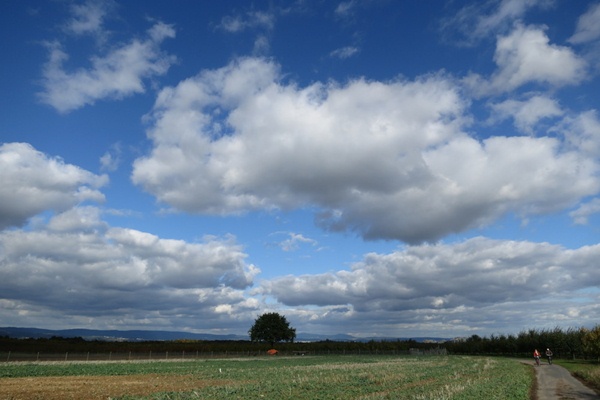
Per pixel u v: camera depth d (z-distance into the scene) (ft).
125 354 295.89
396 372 161.17
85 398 92.38
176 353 317.22
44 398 91.50
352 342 433.07
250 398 91.91
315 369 180.96
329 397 92.79
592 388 111.96
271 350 366.22
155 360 247.09
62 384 116.88
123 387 113.29
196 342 399.24
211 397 93.40
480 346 380.17
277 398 91.86
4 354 243.40
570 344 286.66
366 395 95.09
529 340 325.01
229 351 369.71
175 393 99.19
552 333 306.76
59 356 255.70
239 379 136.87
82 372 152.66
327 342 433.89
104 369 167.12
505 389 99.55
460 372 157.89
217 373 157.89
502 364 209.26
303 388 109.70
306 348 412.57
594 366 182.70
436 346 427.74
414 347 428.15
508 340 351.46
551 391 106.52
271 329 429.38
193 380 133.18
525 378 128.57
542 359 272.51
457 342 419.74
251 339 431.84
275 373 159.22
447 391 95.61
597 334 227.61
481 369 172.65
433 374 150.82
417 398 86.48
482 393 92.63
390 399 88.43
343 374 151.94
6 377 131.95
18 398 90.89
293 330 439.22
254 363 231.91
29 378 130.82
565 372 162.50
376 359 288.71
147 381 128.98
